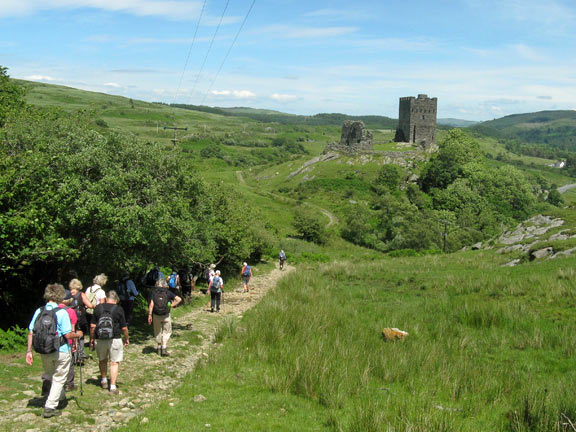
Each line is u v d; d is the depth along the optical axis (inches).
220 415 311.1
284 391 365.4
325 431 294.8
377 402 331.6
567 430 286.8
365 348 495.2
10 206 465.7
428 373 423.2
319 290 866.8
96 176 530.3
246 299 882.1
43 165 487.8
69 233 530.9
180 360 458.9
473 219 3088.1
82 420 288.0
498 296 693.3
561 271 727.7
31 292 567.8
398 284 919.0
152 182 540.4
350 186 3740.2
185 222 577.9
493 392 372.5
